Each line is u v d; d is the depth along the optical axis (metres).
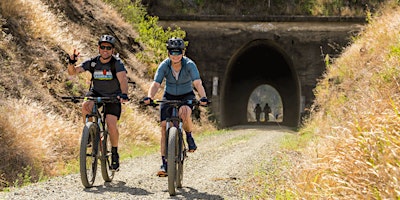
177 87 6.75
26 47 13.34
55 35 15.15
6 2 13.67
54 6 18.17
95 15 21.83
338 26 29.81
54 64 13.72
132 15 26.28
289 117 41.88
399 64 10.35
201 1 31.31
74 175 7.81
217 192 6.56
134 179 7.55
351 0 30.92
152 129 15.23
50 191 6.27
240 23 30.25
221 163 9.55
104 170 6.97
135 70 20.86
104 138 7.01
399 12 16.20
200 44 30.17
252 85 42.66
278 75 41.66
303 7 30.88
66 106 12.56
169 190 6.15
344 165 4.99
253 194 6.43
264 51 37.25
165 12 30.58
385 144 4.82
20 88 11.32
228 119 37.69
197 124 22.53
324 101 16.47
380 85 9.85
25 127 8.98
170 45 6.51
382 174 4.30
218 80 30.05
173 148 6.12
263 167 8.70
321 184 5.32
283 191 6.23
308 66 29.98
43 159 8.81
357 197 4.39
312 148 8.84
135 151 12.47
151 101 6.45
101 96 6.98
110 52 6.75
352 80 14.34
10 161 8.10
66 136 10.18
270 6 31.14
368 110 6.69
